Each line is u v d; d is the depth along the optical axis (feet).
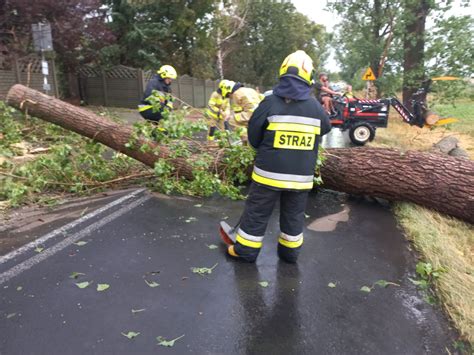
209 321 8.18
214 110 24.18
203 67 84.69
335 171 16.75
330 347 7.64
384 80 53.98
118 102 60.03
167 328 7.86
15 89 17.95
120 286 9.28
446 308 9.05
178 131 15.87
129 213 13.99
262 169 9.59
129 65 65.72
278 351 7.43
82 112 17.46
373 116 33.45
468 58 43.16
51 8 36.76
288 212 10.37
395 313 8.87
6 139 20.33
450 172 14.87
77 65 56.59
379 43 54.13
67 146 16.58
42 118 18.04
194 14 69.82
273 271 10.50
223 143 16.33
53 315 8.04
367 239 12.98
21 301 8.46
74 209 14.38
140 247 11.39
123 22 61.16
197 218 13.97
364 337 7.99
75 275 9.63
